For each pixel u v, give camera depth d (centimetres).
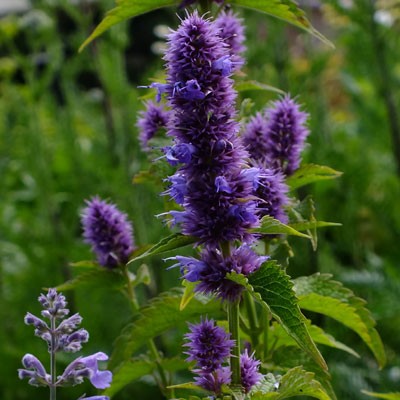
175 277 1076
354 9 1085
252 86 542
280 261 504
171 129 408
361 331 522
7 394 1041
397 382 874
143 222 1038
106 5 1060
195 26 392
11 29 1195
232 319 431
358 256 1112
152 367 568
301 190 1063
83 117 1536
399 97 1228
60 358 1001
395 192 1223
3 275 1206
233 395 417
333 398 497
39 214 1316
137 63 1748
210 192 402
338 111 1695
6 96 1488
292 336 392
